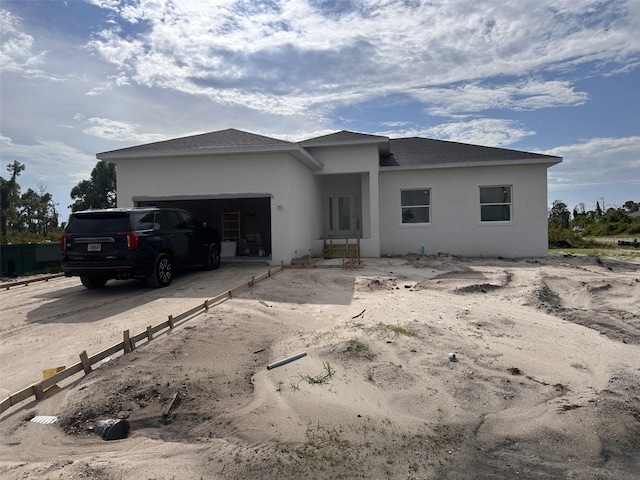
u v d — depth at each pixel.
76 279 11.63
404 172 16.97
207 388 4.38
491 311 7.48
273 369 4.90
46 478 2.95
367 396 4.26
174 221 10.55
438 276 11.18
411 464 3.24
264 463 3.21
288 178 12.95
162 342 5.43
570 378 4.71
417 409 4.05
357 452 3.38
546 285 9.80
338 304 8.05
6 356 5.28
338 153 16.30
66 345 5.66
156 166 13.41
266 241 18.98
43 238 22.61
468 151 17.92
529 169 16.17
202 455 3.30
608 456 3.38
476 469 3.20
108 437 3.55
